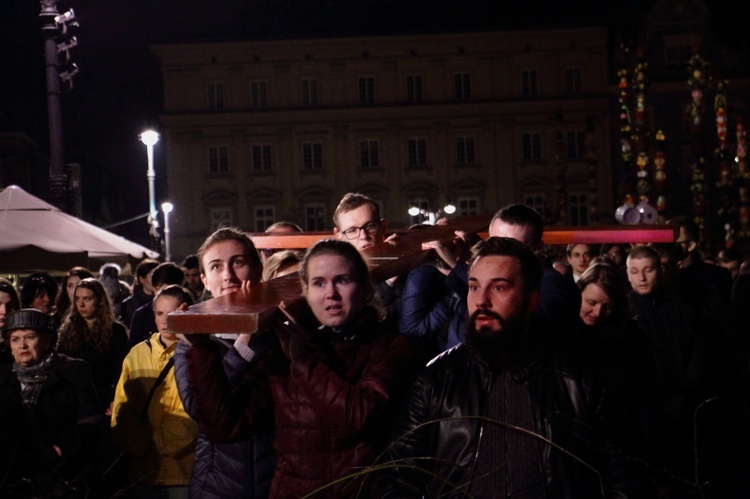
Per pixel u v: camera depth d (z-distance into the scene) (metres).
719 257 12.06
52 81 13.70
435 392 3.08
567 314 3.96
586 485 2.96
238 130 57.34
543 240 4.99
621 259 11.12
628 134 17.19
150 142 23.56
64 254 10.29
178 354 4.09
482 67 57.31
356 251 3.33
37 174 51.25
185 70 57.47
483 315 3.05
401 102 57.38
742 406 7.36
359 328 3.34
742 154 19.59
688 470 6.55
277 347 3.48
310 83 57.72
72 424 5.46
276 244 5.08
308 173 57.44
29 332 5.45
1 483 4.41
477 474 2.99
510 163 57.09
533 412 2.99
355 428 3.16
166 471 5.40
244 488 3.84
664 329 6.63
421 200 57.31
